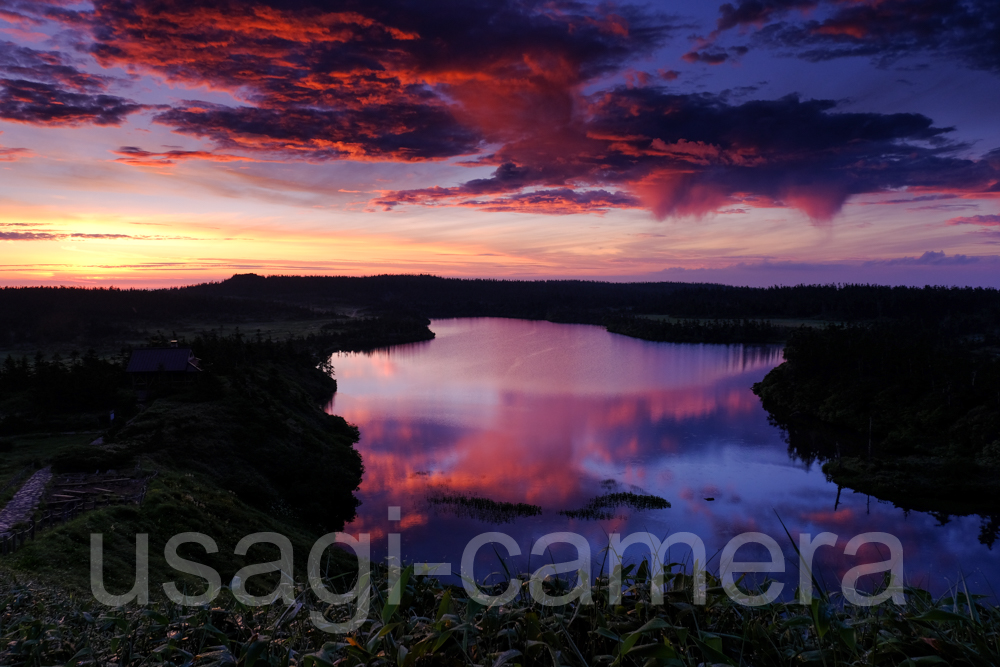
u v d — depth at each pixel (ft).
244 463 129.49
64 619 9.13
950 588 6.41
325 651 5.85
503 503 132.05
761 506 132.16
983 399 179.63
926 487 138.41
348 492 136.98
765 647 5.98
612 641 6.21
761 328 510.17
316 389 261.24
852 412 205.26
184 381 181.16
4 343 435.53
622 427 207.51
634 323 594.65
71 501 80.79
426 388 286.25
